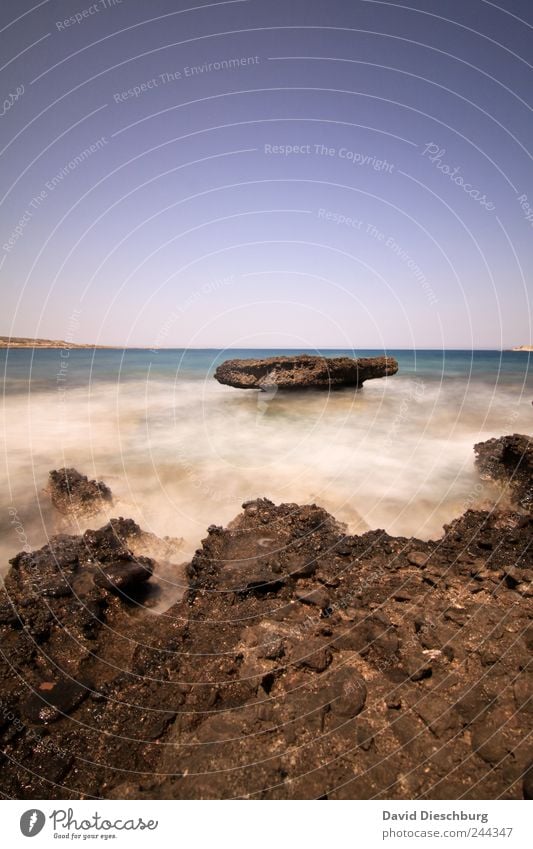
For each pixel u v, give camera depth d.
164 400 28.14
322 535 8.85
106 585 7.02
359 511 11.66
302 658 4.95
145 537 9.48
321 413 25.20
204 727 4.11
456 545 8.12
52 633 6.09
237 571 7.50
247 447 18.03
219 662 5.20
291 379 30.94
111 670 5.50
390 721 4.10
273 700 4.41
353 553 8.01
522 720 3.98
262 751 3.80
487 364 60.69
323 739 3.90
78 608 6.50
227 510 12.15
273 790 3.51
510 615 5.63
